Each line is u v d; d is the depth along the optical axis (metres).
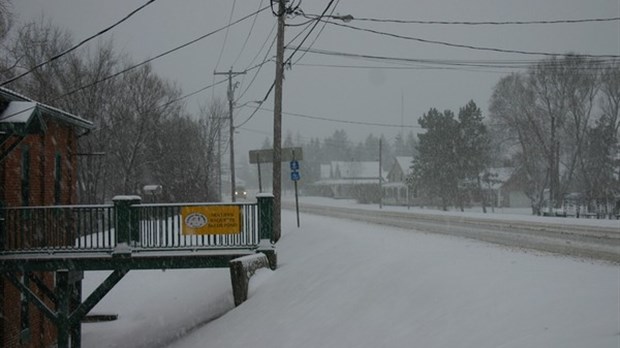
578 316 6.42
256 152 23.06
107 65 40.53
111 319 19.73
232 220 14.52
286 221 27.97
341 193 92.25
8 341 14.21
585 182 43.72
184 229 14.42
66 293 14.11
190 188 49.44
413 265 10.17
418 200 61.22
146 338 16.02
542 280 8.20
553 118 41.44
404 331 7.66
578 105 43.47
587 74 43.19
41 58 36.03
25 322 15.53
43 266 14.05
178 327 15.86
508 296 7.55
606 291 7.34
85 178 41.25
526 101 46.81
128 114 42.97
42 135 16.64
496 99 49.34
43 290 15.77
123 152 43.25
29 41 35.69
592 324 6.09
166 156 48.25
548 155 42.69
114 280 14.09
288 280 12.80
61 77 37.06
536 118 45.69
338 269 11.87
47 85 36.06
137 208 14.32
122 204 14.22
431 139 52.09
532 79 44.69
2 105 13.42
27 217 14.34
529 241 15.20
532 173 47.75
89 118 38.94
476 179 54.09
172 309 18.97
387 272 10.23
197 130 54.97
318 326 9.36
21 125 12.63
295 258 15.20
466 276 8.84
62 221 14.90
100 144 40.62
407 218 28.22
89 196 39.84
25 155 15.64
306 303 10.72
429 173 51.78
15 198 14.89
